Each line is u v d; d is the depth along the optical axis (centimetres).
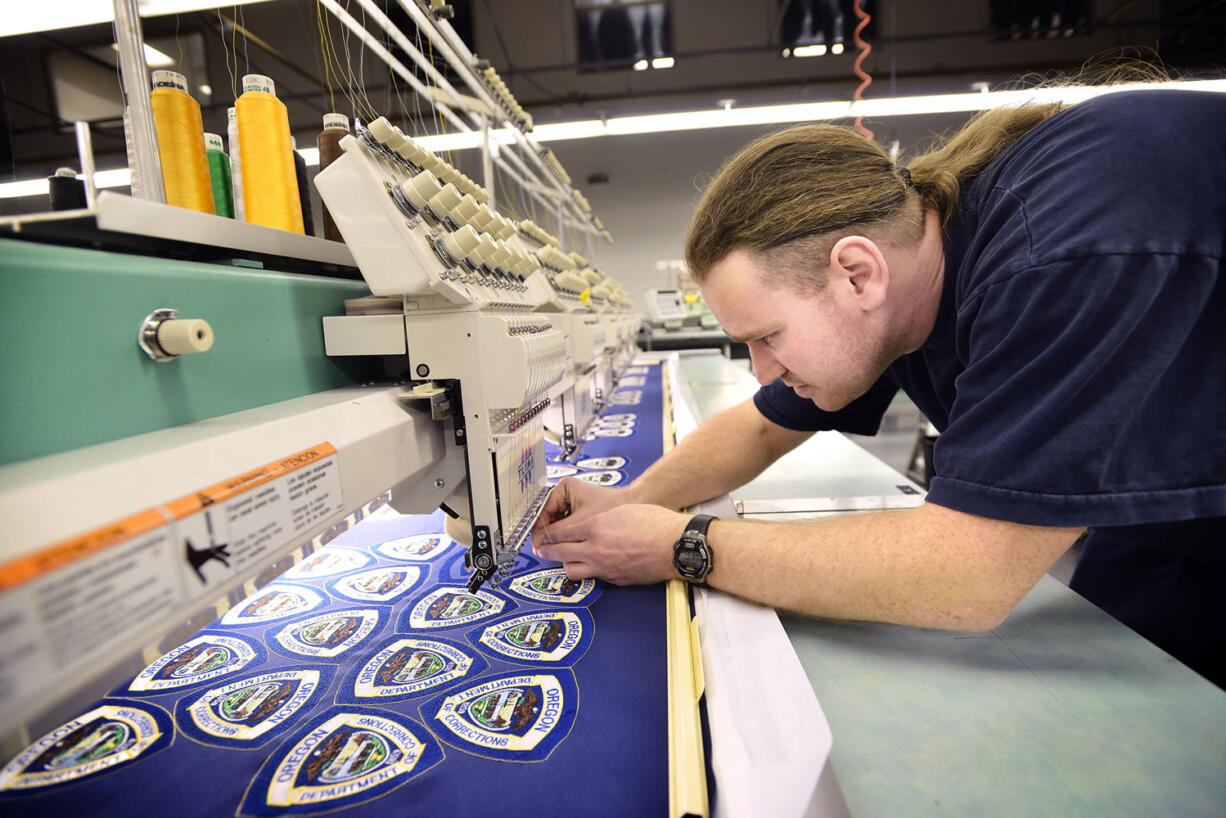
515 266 93
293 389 68
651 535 80
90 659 32
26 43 536
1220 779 48
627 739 55
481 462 74
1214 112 60
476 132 211
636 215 748
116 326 47
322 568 94
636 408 225
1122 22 563
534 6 615
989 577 60
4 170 441
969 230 74
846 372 75
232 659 69
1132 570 111
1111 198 56
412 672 66
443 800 48
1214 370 56
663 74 657
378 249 66
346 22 123
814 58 630
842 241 67
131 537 35
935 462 66
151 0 141
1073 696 58
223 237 64
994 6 588
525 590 85
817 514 113
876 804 46
